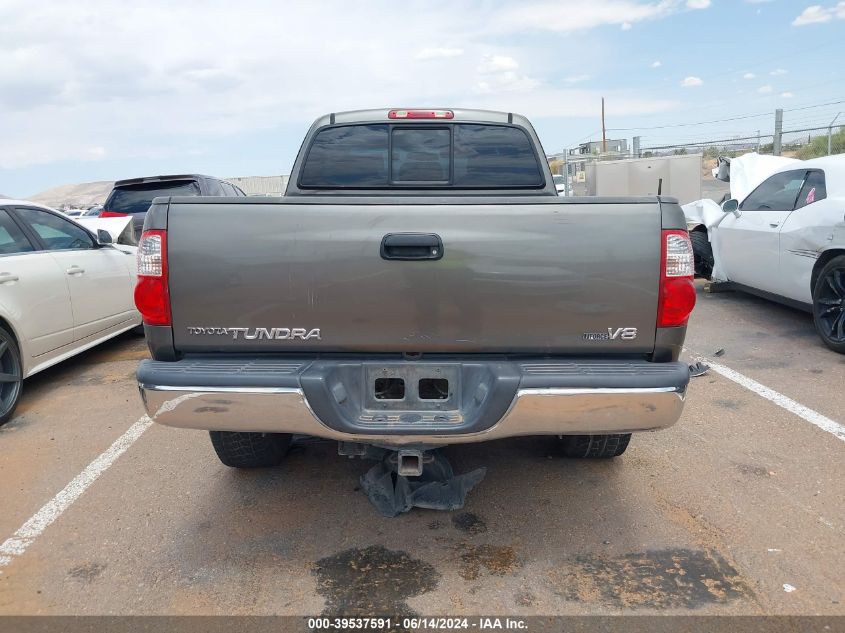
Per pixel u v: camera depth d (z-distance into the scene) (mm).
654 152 30234
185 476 3936
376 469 3697
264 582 2895
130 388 5703
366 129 3973
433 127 3975
